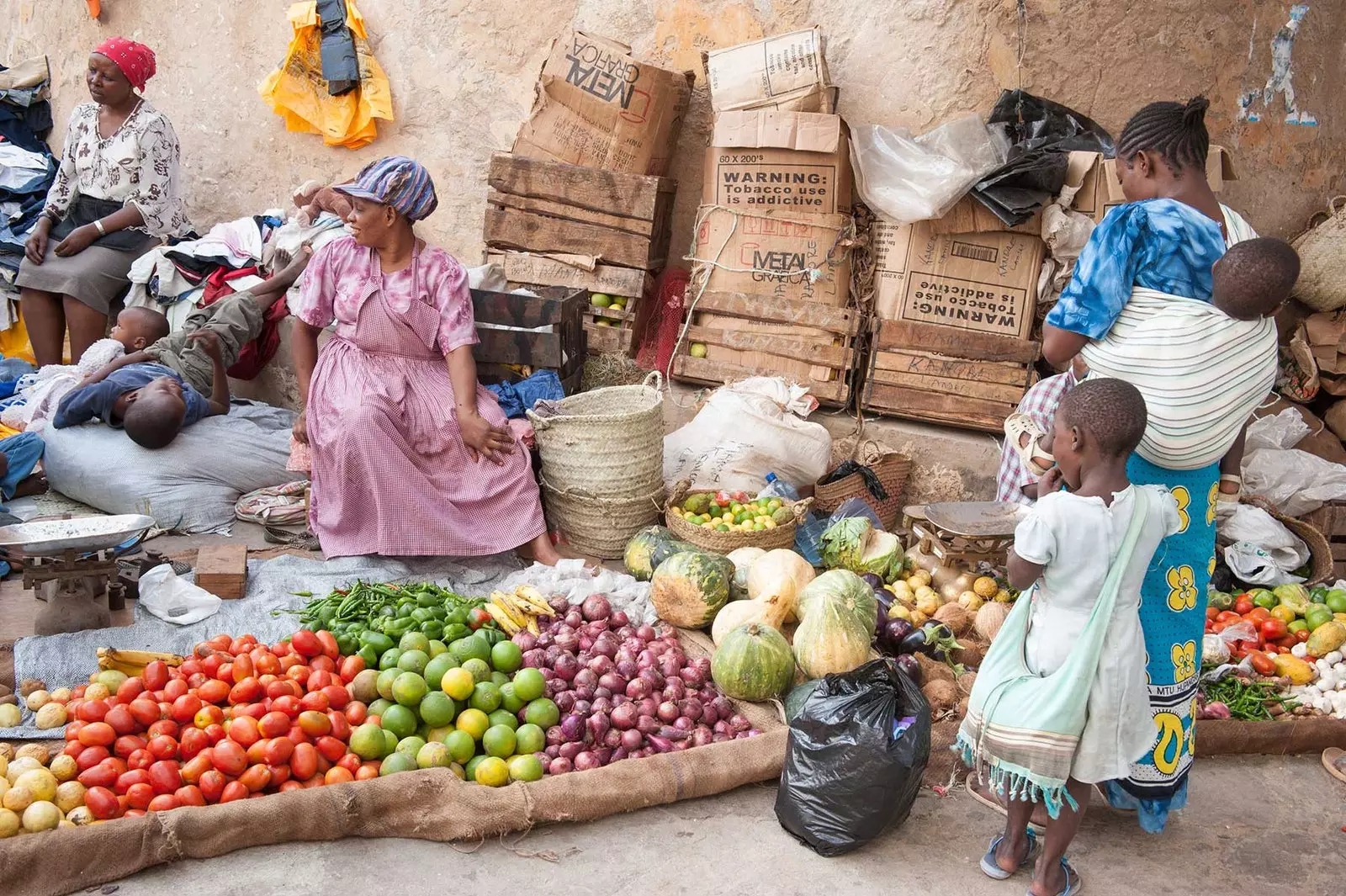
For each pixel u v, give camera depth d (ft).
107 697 11.68
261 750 10.77
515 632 13.35
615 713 12.17
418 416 15.78
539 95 19.57
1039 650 9.84
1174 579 10.44
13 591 14.34
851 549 16.22
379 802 10.52
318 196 21.49
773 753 11.86
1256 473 18.31
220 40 24.25
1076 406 9.43
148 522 13.42
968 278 18.60
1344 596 16.30
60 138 28.58
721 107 18.92
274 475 18.04
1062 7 19.24
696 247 19.52
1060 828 10.03
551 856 10.55
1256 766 13.28
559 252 19.97
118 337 20.21
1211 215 10.48
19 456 17.49
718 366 19.60
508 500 16.05
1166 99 19.89
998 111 18.95
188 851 10.03
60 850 9.53
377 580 14.96
